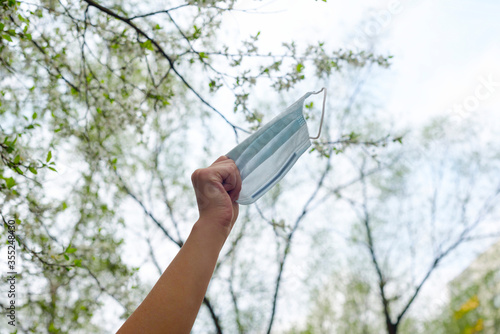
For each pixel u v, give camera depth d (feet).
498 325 39.75
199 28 10.52
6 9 8.65
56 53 10.88
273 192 31.94
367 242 37.50
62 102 12.32
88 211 15.64
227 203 2.76
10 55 9.95
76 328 15.33
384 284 36.27
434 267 37.32
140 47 10.90
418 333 40.55
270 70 10.39
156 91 11.24
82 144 12.23
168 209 26.89
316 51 10.94
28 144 11.80
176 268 2.39
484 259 38.96
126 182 22.16
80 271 13.75
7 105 12.14
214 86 10.46
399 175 36.68
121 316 13.23
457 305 39.99
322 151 11.12
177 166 27.40
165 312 2.22
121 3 12.01
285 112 4.55
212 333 28.96
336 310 36.52
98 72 14.46
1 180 8.93
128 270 14.30
